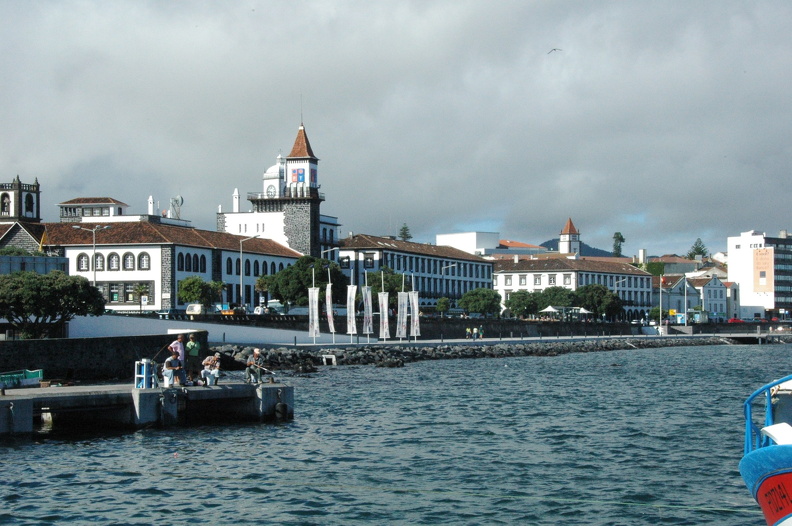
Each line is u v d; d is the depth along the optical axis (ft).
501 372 355.15
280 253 611.88
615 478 150.41
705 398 258.37
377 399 248.52
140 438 176.04
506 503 135.64
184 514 128.77
